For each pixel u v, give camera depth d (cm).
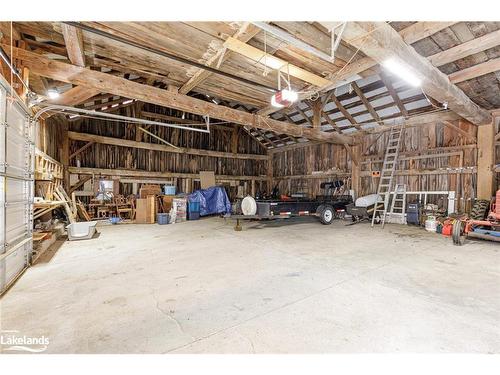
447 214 703
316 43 383
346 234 618
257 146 1326
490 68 423
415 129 792
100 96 749
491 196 619
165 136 1068
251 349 185
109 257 423
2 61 347
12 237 320
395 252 450
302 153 1167
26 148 375
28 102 390
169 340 196
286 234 619
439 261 396
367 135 915
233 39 359
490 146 626
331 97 800
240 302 259
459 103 503
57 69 404
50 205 482
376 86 695
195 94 978
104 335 202
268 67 446
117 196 919
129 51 422
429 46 384
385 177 795
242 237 585
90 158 903
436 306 249
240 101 649
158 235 612
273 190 1191
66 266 375
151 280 320
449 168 714
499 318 227
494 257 418
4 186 294
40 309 245
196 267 370
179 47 406
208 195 977
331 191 1020
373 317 229
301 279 322
